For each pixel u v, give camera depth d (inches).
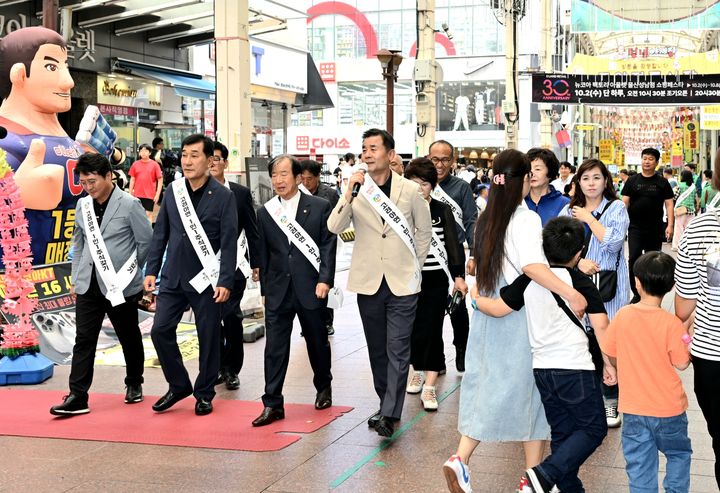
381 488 193.5
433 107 669.3
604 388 242.8
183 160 258.2
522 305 172.1
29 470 208.2
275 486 195.2
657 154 412.8
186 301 264.4
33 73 388.8
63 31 665.6
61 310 374.0
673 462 165.3
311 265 251.0
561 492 169.8
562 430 172.1
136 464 211.9
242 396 284.2
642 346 163.0
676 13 880.9
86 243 264.4
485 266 175.5
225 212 259.8
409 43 1819.6
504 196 175.5
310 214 252.5
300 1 1101.1
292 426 244.7
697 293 161.9
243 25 422.0
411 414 258.7
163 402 262.5
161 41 818.8
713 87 861.2
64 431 241.6
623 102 875.4
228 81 420.5
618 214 240.7
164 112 842.2
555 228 171.0
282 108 1114.1
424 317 265.4
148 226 270.2
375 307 236.5
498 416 173.5
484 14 1727.4
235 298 291.9
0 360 309.9
